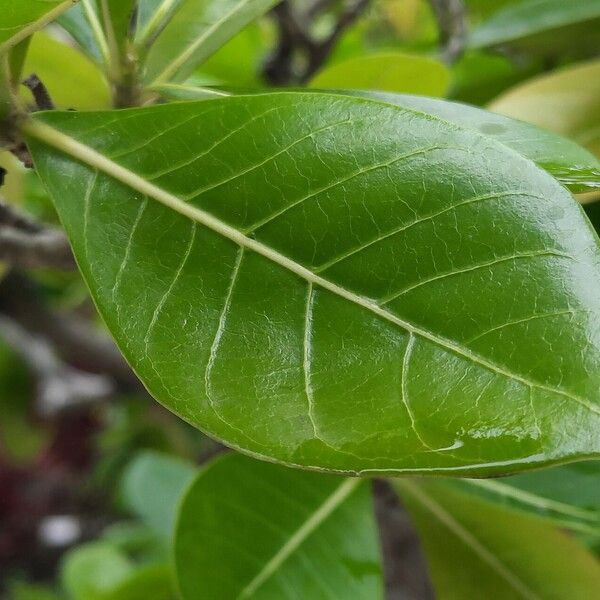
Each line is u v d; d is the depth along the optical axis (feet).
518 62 1.73
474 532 1.20
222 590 1.09
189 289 0.80
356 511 1.15
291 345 0.78
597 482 1.14
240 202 0.80
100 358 2.53
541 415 0.71
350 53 2.21
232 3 0.97
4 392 3.18
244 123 0.81
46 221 1.87
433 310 0.75
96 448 3.54
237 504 1.12
